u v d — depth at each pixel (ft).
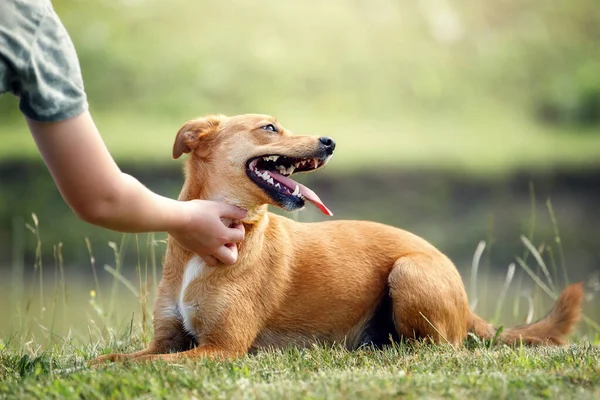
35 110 11.03
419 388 12.74
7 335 25.98
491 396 12.26
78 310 32.19
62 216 54.44
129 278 40.19
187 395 12.77
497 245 48.47
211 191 18.17
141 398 12.51
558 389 12.51
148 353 18.12
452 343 19.10
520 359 15.26
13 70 10.73
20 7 10.82
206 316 17.78
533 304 28.25
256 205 18.08
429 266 19.24
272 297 18.67
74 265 44.06
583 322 31.35
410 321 18.85
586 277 41.73
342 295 19.30
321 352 17.15
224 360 16.26
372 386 12.69
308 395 12.34
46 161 11.57
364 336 19.79
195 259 18.02
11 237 50.85
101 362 16.33
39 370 14.96
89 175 11.60
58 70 11.17
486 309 33.65
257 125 18.21
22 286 39.04
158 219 12.86
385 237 20.25
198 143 18.38
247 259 18.07
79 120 11.39
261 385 13.23
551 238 49.49
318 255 19.44
